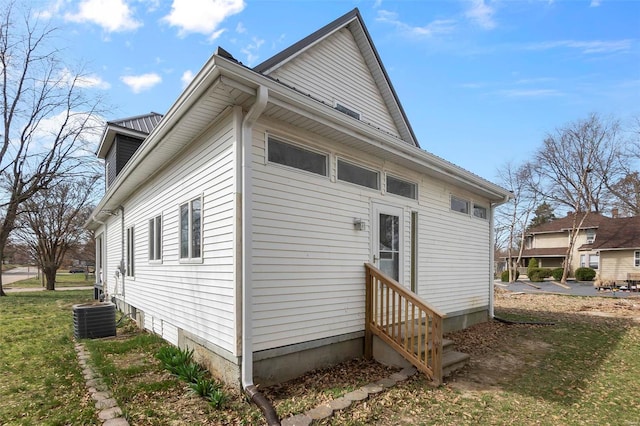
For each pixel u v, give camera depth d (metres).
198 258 4.98
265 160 4.30
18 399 3.91
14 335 7.29
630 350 6.24
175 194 5.91
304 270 4.67
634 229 25.25
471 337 7.16
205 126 4.72
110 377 4.52
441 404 3.87
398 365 5.00
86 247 29.25
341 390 4.08
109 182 12.29
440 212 7.50
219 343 4.34
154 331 6.91
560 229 31.14
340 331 5.07
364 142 5.26
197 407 3.62
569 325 8.59
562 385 4.50
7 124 16.41
